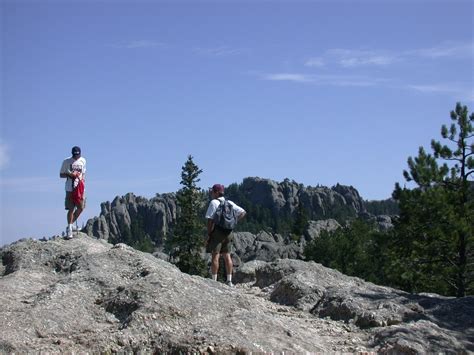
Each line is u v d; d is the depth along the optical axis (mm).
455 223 25891
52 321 8414
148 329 8250
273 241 99875
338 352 8148
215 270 11656
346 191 173125
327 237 55781
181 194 52750
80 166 13633
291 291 11688
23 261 12203
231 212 11758
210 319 8625
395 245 28359
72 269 11180
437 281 27078
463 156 27953
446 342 8547
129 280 10078
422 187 27578
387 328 9023
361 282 12852
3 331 7969
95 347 7871
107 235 149125
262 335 8094
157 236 143750
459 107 28062
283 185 166875
